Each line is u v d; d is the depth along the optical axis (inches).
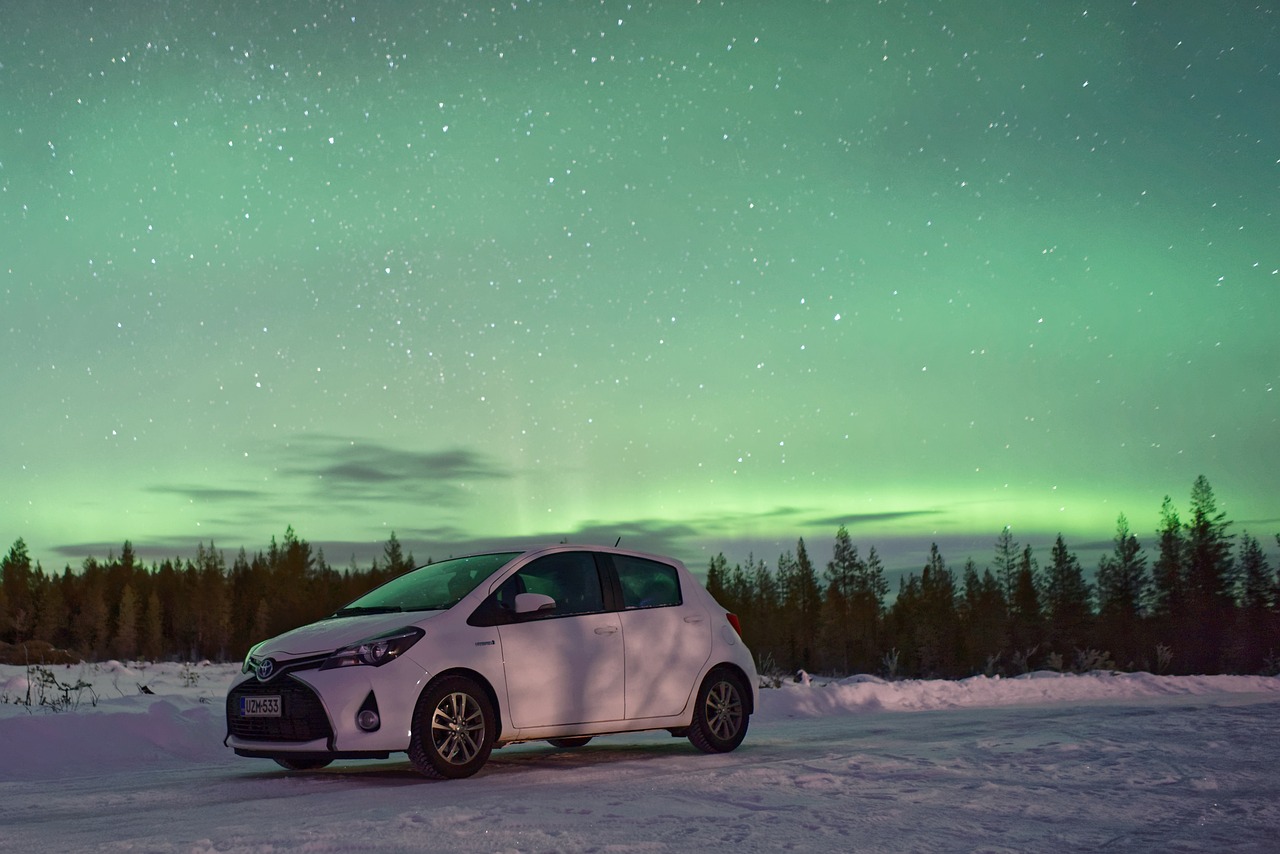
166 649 3698.3
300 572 3914.9
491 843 183.3
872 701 570.3
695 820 207.2
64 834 206.8
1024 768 279.7
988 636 3651.6
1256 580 3319.4
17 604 3265.3
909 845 185.3
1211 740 339.0
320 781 282.4
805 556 4188.0
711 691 335.9
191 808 239.3
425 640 281.9
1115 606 3454.7
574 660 306.2
